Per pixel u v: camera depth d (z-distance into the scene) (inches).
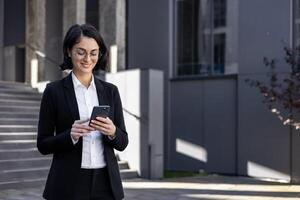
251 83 478.0
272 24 495.2
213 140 539.8
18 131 452.1
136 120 467.2
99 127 115.3
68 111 121.0
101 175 122.1
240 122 514.0
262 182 468.8
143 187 406.0
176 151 568.4
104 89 127.3
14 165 394.9
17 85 584.7
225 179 485.1
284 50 465.4
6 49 755.4
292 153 477.7
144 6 596.7
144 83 462.3
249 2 511.2
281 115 479.2
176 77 572.4
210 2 556.7
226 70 538.9
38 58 630.5
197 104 554.3
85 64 121.8
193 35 569.6
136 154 465.7
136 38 603.2
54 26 700.7
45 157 422.9
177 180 461.7
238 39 519.8
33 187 378.3
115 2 556.7
